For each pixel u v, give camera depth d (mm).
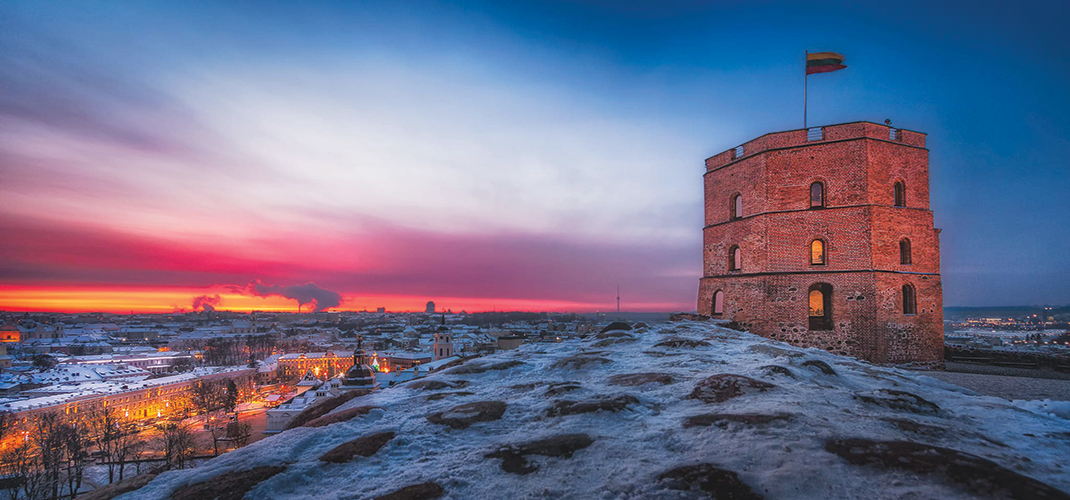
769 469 7367
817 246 31750
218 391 149500
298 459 9562
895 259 30297
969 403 11789
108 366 171750
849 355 29781
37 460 83000
